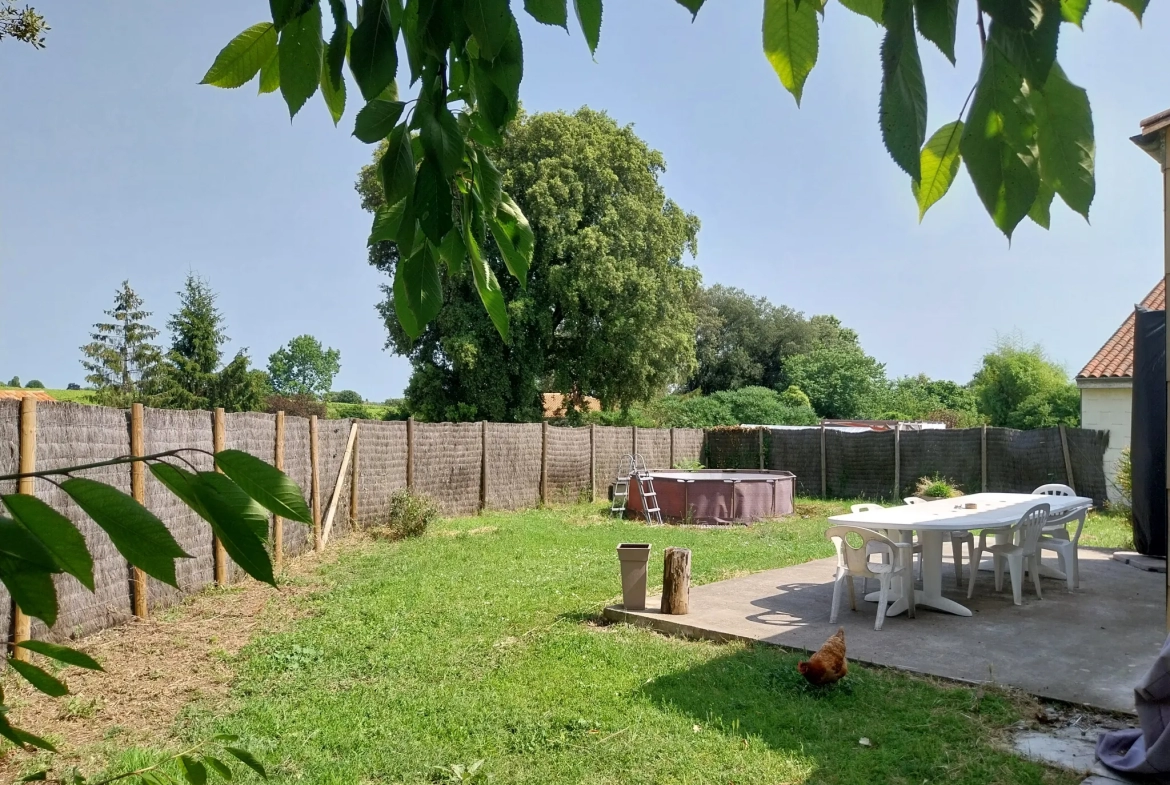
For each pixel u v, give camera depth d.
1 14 5.68
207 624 6.00
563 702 4.34
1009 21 0.53
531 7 0.84
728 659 5.05
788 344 43.41
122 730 4.03
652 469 17.77
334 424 9.88
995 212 0.67
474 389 21.14
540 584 7.46
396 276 1.09
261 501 0.64
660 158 24.05
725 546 10.08
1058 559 8.45
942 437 15.29
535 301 21.20
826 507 15.21
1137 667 4.65
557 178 20.64
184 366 28.20
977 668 4.69
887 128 0.58
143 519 0.61
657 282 22.45
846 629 5.67
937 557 6.24
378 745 3.83
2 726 0.81
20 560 0.59
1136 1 0.62
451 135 0.85
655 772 3.48
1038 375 20.75
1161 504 8.27
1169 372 5.23
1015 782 3.26
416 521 10.55
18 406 4.74
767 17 0.75
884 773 3.40
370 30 0.83
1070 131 0.65
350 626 5.97
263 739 3.89
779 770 3.46
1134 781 3.23
